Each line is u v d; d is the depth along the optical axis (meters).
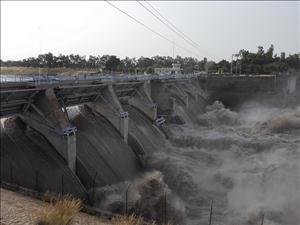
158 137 49.81
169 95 64.88
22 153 29.56
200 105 85.69
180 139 48.81
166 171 36.66
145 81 59.00
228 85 91.00
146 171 37.69
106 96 44.62
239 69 118.69
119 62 140.00
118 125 42.50
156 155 40.25
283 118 47.12
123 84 50.16
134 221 19.44
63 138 31.05
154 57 182.88
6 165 27.81
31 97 32.34
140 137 45.03
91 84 42.38
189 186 33.28
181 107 69.88
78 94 39.94
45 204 20.03
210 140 46.56
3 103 29.41
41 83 34.06
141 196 28.34
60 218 15.27
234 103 88.00
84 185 30.59
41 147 31.36
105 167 33.94
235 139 45.50
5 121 32.56
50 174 28.80
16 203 20.06
